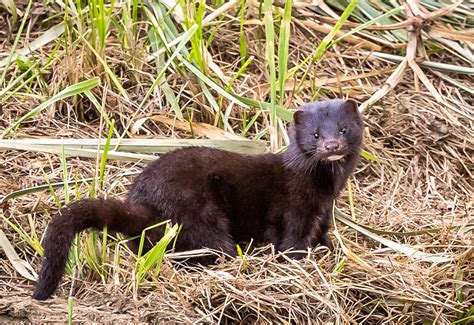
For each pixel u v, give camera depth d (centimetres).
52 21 1398
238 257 1034
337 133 1070
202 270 1030
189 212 1048
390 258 1066
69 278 1023
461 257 1088
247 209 1097
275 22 1411
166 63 1270
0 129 1248
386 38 1453
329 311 986
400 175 1293
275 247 1105
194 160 1073
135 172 1177
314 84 1341
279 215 1096
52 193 1065
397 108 1369
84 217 977
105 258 1020
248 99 1258
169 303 966
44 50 1361
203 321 949
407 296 1026
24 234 1051
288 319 975
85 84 1163
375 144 1319
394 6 1476
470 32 1464
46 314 943
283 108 1234
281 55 1206
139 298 977
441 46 1465
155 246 975
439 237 1154
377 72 1390
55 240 955
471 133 1359
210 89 1312
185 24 1288
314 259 1063
